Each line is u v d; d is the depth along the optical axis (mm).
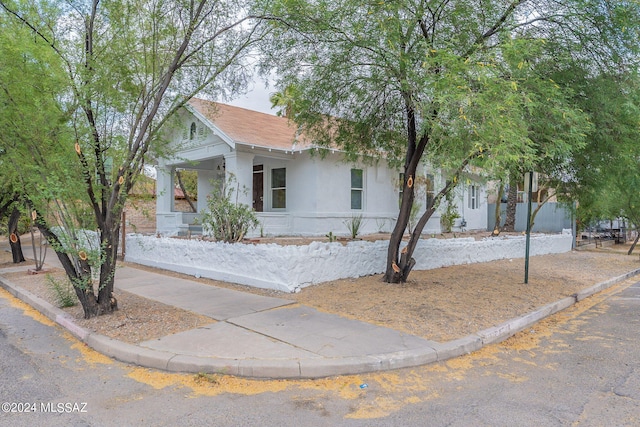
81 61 6742
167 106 7758
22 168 6559
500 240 14594
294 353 5156
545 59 7996
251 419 3838
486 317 6895
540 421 3773
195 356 5082
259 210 18922
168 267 11805
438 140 6770
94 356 5508
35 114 6250
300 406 4098
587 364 5242
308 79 9289
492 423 3742
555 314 7879
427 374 4891
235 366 4797
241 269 9680
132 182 7152
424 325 6348
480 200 24922
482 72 6008
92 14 6820
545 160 9055
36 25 6520
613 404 4105
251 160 15906
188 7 7316
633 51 7461
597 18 7500
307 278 8961
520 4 7699
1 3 6246
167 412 3975
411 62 7203
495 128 5789
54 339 6234
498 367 5141
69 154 6504
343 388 4504
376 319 6629
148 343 5570
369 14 7266
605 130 7859
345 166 17562
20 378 4781
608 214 17969
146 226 25453
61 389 4492
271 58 8719
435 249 11820
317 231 16484
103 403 4164
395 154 11086
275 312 7078
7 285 10367
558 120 6992
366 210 18531
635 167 8539
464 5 7594
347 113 9812
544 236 17469
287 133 18406
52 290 8969
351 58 8414
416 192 17078
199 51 7645
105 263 6918
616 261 15422
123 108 6875
